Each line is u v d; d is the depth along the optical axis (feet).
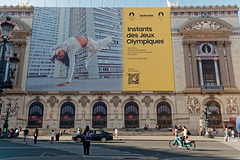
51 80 144.05
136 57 146.41
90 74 144.66
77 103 142.10
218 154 49.73
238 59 147.13
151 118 139.95
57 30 151.53
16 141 86.69
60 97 142.61
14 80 143.13
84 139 44.16
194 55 147.84
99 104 143.02
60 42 149.48
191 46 149.28
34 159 40.04
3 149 56.75
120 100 142.51
